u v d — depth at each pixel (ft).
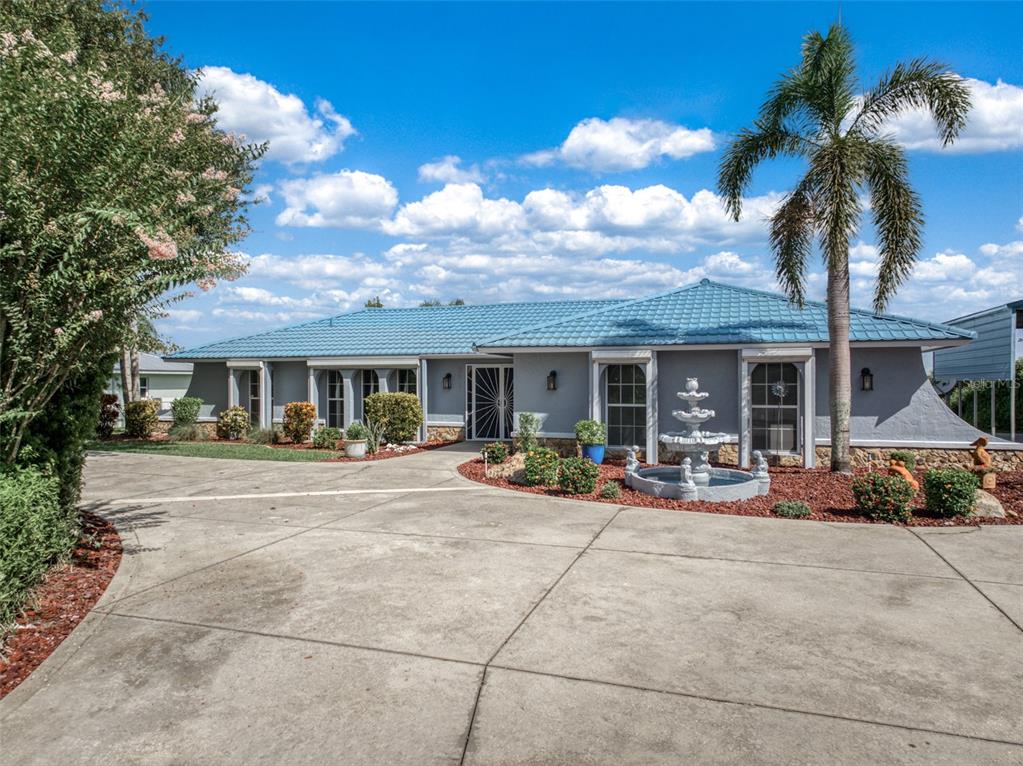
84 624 17.39
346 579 21.12
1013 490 35.60
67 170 18.47
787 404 46.70
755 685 13.98
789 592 19.85
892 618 17.78
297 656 15.42
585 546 25.17
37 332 18.51
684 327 50.39
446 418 65.92
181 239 20.80
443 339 68.23
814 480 38.11
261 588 20.26
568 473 35.86
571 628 17.02
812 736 12.03
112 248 19.08
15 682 14.30
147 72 53.31
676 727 12.35
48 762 11.39
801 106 41.73
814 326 47.47
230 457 53.98
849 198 37.22
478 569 22.18
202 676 14.47
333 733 12.20
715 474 40.16
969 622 17.49
